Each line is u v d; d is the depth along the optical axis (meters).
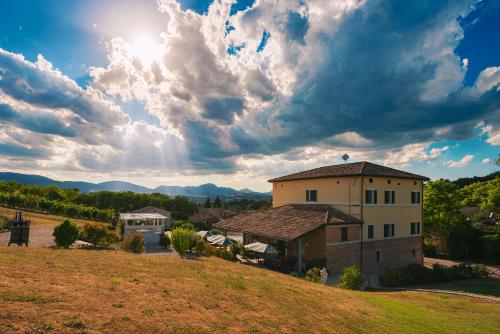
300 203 35.78
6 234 30.80
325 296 13.31
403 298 17.75
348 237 28.00
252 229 31.34
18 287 7.52
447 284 25.28
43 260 11.23
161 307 7.84
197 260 19.50
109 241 27.62
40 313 6.21
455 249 40.34
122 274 10.59
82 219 71.19
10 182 96.44
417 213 34.12
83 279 9.20
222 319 7.95
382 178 30.80
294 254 29.64
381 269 29.83
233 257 28.47
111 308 7.17
